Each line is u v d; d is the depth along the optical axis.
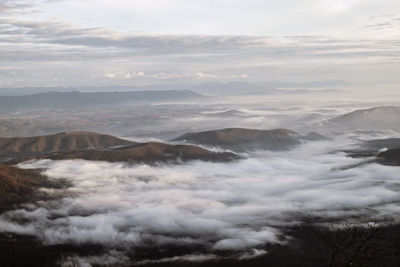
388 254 109.12
